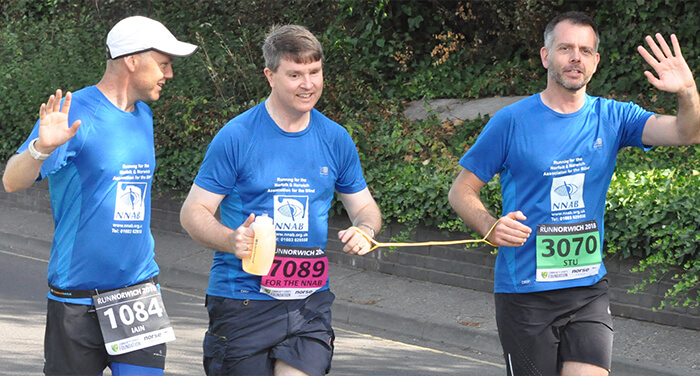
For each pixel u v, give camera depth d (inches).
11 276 400.8
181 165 474.3
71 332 174.9
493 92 520.4
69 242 174.4
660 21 483.2
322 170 171.2
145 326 179.0
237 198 169.8
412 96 534.0
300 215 169.0
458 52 556.4
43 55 635.5
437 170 397.1
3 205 564.7
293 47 162.1
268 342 168.7
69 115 171.3
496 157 181.2
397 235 383.9
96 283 174.9
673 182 330.0
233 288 169.5
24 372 260.2
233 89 515.5
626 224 313.0
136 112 181.5
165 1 639.8
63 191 174.1
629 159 387.9
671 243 301.4
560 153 176.7
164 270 409.4
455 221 358.3
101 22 663.1
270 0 565.3
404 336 322.3
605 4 499.2
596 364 174.4
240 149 167.0
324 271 172.4
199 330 315.6
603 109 180.2
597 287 180.5
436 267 370.9
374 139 443.8
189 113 483.5
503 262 182.9
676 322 305.7
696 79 463.8
